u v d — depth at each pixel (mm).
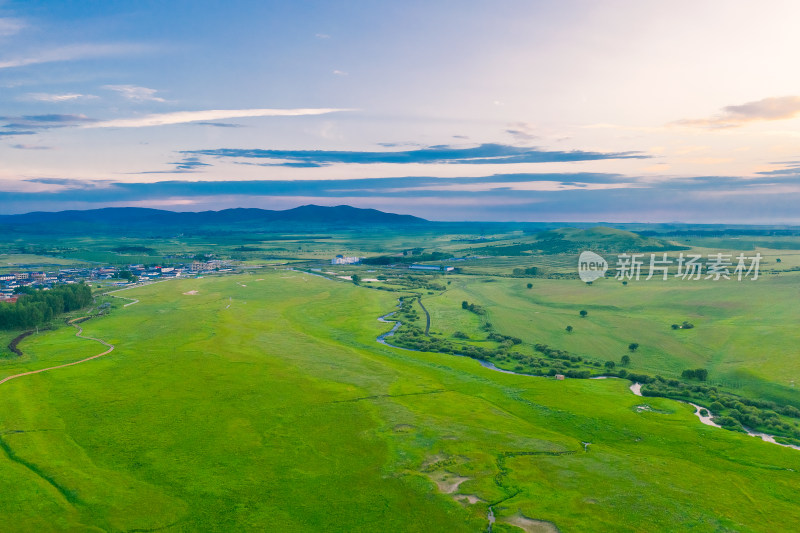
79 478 76438
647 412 104750
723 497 72312
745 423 100250
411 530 64812
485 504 70062
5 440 87938
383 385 119000
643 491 73438
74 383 117312
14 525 65125
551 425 98938
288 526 65812
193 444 88312
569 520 65938
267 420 98625
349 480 76750
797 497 72625
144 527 65500
